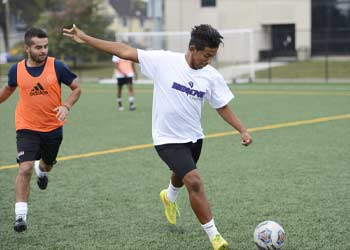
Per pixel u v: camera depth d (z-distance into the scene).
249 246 9.41
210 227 8.88
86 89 48.47
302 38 68.81
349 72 55.94
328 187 13.30
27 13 106.06
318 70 57.84
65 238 10.00
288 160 16.62
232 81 52.06
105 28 72.19
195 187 8.84
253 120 26.05
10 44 89.31
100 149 19.16
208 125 24.59
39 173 11.80
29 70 10.19
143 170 15.68
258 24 70.75
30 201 12.54
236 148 18.78
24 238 10.03
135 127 24.53
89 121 26.91
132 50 9.08
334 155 17.30
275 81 52.28
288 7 69.00
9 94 10.51
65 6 72.50
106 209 11.81
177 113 8.98
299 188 13.23
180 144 9.10
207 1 73.50
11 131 24.33
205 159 16.95
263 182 13.89
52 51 68.69
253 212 11.34
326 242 9.51
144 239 9.88
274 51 70.44
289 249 9.20
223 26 72.44
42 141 10.52
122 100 37.66
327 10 67.50
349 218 10.84
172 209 10.40
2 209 12.00
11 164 17.12
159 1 61.72
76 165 16.50
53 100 10.30
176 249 9.37
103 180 14.52
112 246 9.55
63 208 11.95
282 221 10.70
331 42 67.94
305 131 22.39
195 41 8.52
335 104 32.16
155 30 62.22
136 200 12.51
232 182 13.95
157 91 9.09
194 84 8.92
